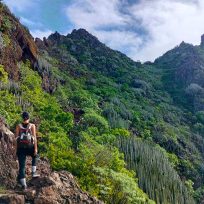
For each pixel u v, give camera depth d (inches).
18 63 1572.3
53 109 1390.3
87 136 1378.0
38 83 1660.9
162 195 1550.2
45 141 1071.6
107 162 1061.1
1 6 1621.6
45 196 512.1
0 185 560.7
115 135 1803.6
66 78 2578.7
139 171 1531.7
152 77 4050.2
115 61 3875.5
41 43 3240.7
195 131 3174.2
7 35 1512.1
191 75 4099.4
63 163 834.8
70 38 3973.9
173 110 3380.9
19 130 523.5
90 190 781.9
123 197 874.1
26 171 634.2
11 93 1272.1
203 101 3686.0
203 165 2484.0
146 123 2645.2
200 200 2046.0
